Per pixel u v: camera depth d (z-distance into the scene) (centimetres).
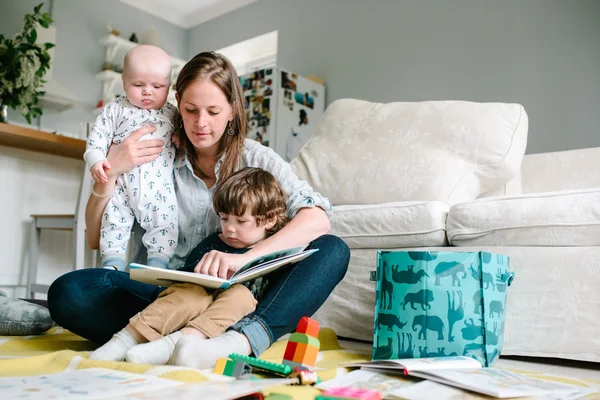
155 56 146
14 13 448
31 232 278
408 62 401
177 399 66
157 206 136
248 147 140
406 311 124
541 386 96
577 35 324
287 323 111
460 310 121
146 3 531
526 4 347
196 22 559
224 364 89
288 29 480
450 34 380
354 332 175
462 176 200
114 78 477
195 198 138
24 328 142
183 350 92
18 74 283
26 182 284
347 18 441
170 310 103
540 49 338
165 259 135
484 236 158
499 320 129
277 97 414
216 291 111
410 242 173
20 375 90
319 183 224
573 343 138
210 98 121
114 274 121
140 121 143
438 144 208
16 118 435
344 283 180
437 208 171
